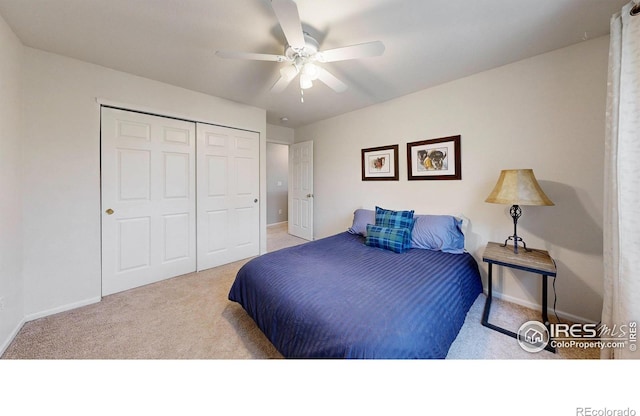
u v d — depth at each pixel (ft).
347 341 3.40
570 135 6.11
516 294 7.13
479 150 7.63
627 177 3.94
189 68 7.27
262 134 11.32
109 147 7.43
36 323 6.03
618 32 4.21
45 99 6.29
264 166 11.57
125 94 7.56
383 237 7.70
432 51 6.34
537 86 6.54
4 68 5.12
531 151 6.68
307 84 6.48
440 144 8.48
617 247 4.10
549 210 6.47
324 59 5.54
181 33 5.61
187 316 6.43
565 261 6.29
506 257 6.00
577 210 6.07
